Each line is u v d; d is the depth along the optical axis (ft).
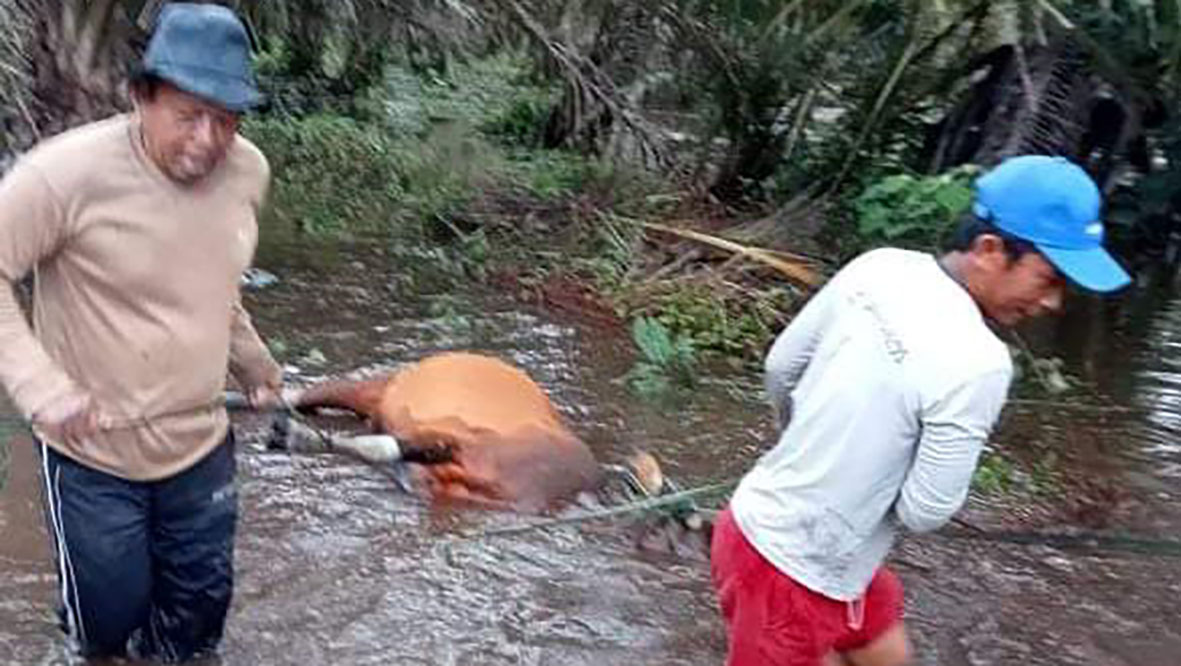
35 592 17.11
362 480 20.70
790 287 30.27
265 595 17.37
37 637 16.08
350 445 20.26
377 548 18.80
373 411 22.20
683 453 22.85
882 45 35.04
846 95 35.94
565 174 38.78
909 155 36.52
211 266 13.80
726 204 36.47
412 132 43.73
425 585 17.95
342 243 33.88
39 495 19.57
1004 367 11.74
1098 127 36.17
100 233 13.25
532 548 19.06
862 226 31.94
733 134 36.96
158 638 15.39
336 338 27.22
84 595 14.52
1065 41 34.78
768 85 36.22
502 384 21.50
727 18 35.55
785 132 36.65
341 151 40.73
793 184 36.45
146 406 13.91
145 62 13.00
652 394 25.38
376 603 17.43
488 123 44.55
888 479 12.10
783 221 33.50
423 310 29.32
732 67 36.29
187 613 15.16
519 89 45.57
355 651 16.37
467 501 20.24
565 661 16.48
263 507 19.66
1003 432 24.70
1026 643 17.58
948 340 11.72
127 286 13.48
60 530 14.32
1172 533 21.06
